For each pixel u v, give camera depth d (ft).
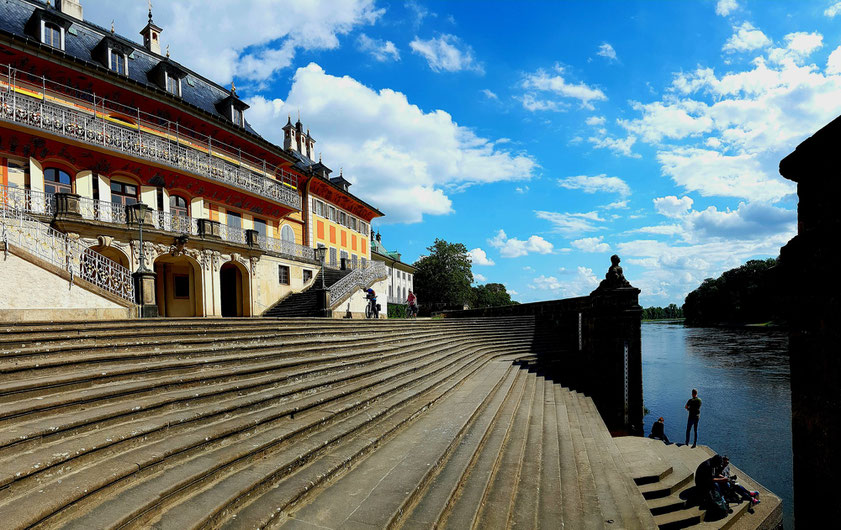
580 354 57.00
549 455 23.35
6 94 53.01
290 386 21.79
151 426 13.97
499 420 26.78
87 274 40.96
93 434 13.05
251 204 87.04
